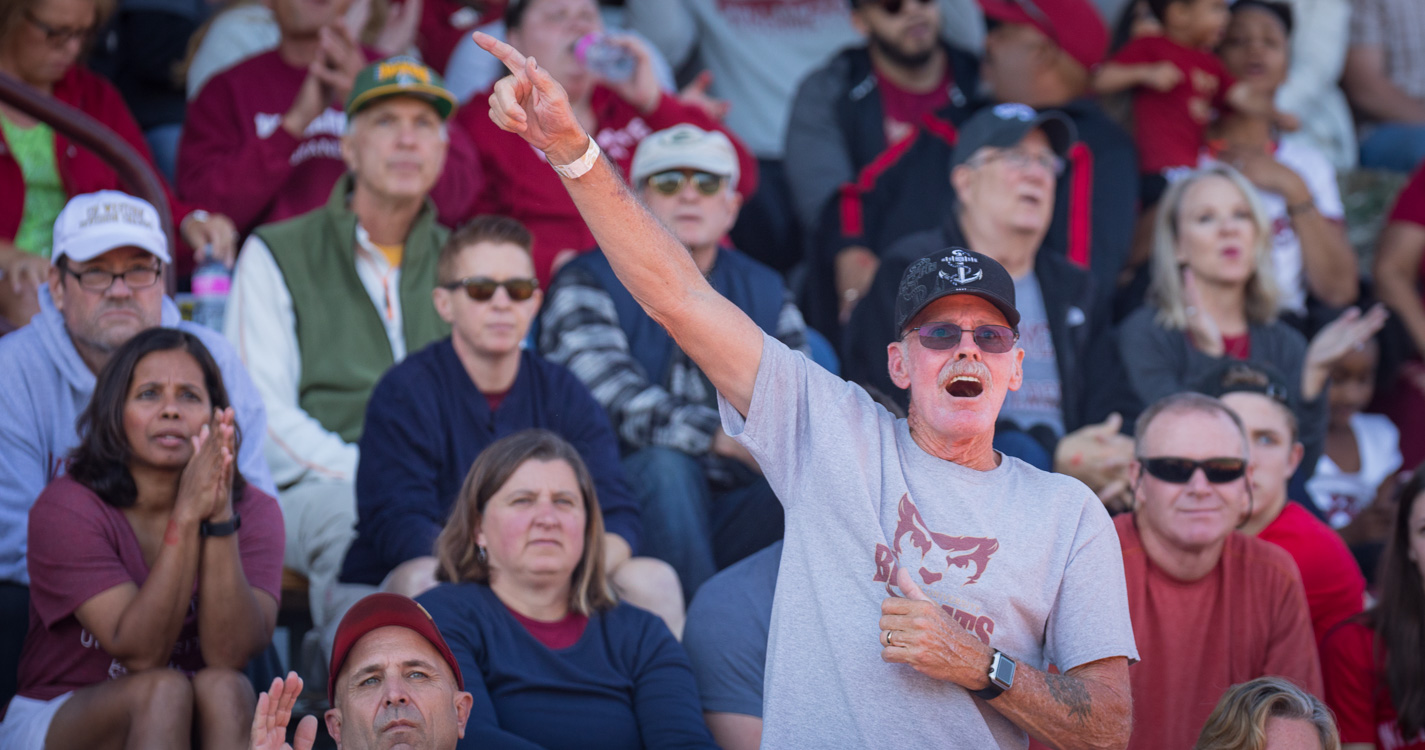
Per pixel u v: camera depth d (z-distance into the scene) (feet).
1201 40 86.33
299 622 60.80
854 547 33.01
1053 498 33.55
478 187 75.05
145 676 42.37
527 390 57.93
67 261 51.52
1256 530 57.00
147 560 46.01
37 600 44.83
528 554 46.93
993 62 84.12
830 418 33.81
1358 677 52.08
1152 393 69.56
